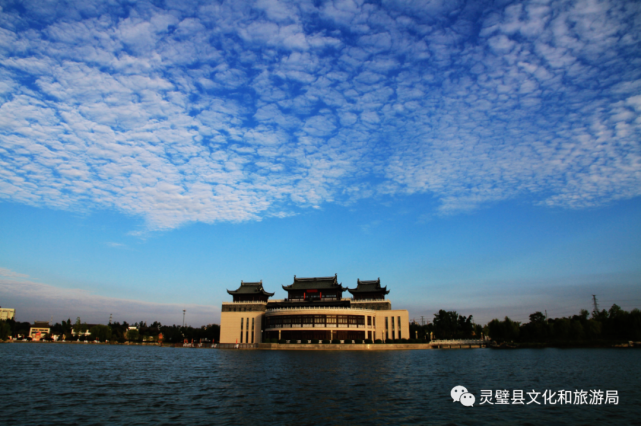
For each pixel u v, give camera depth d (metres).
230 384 51.78
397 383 52.62
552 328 160.25
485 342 161.00
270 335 147.12
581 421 33.66
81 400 41.19
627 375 61.19
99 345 198.25
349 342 138.12
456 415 35.34
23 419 33.22
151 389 48.16
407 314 153.62
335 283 164.12
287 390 47.06
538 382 54.19
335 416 34.59
